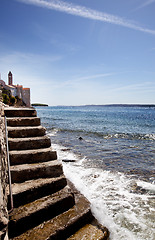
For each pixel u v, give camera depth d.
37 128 4.59
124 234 3.05
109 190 4.97
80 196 3.73
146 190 5.02
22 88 80.75
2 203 2.22
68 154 9.20
